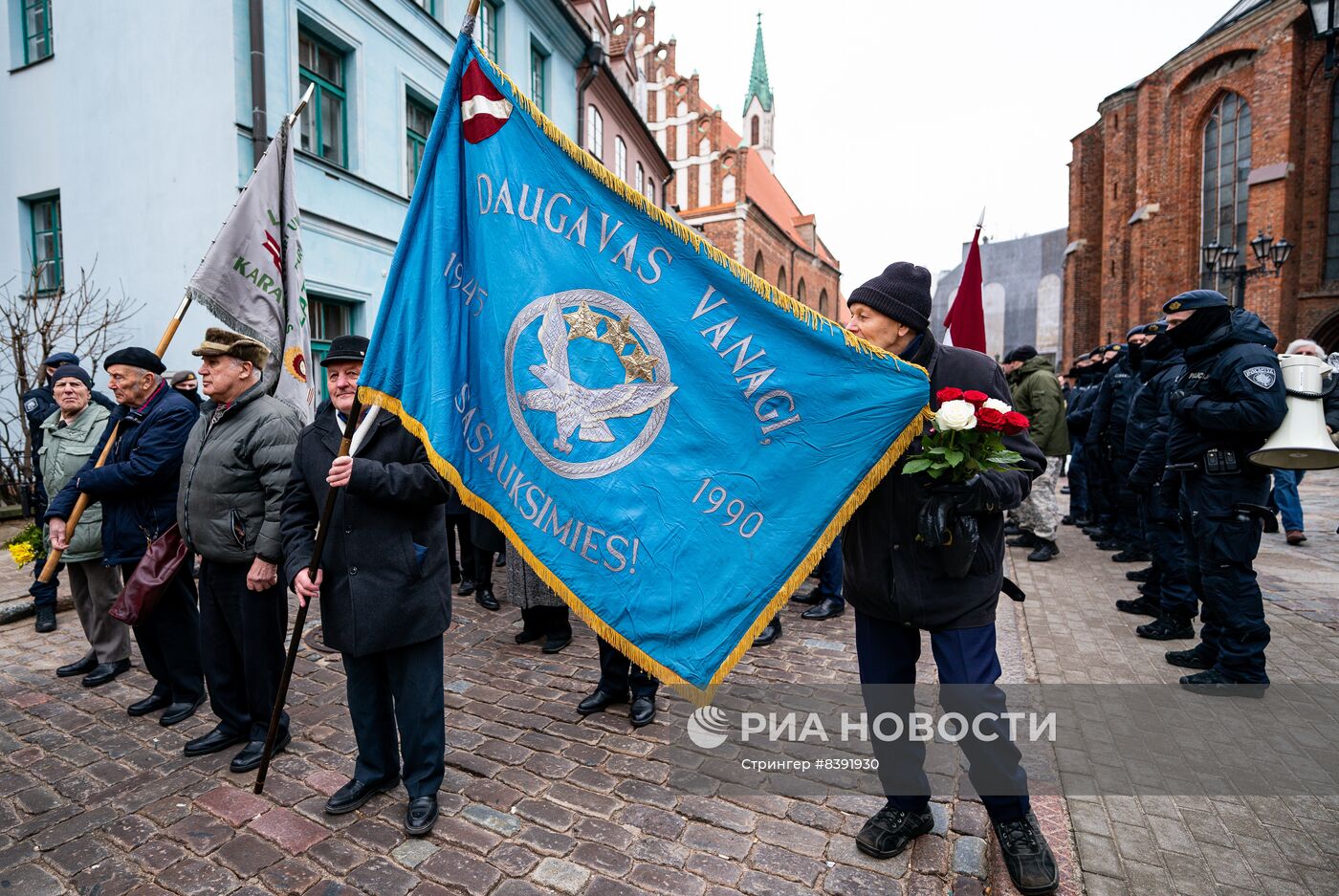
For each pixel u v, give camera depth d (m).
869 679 2.37
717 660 2.09
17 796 2.82
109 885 2.30
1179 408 3.56
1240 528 3.43
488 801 2.73
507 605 5.45
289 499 2.69
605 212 2.25
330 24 8.80
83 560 3.88
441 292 2.31
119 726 3.44
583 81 15.66
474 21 2.36
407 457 2.60
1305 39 24.25
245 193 3.85
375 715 2.72
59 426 4.34
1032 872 2.15
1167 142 27.75
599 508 2.22
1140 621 4.79
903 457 2.14
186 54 8.11
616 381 2.23
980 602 2.14
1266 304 24.84
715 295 2.18
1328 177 24.53
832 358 2.10
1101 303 31.30
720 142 33.62
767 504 2.12
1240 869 2.27
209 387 3.01
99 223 8.98
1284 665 3.87
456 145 2.37
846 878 2.26
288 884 2.29
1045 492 6.62
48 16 9.39
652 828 2.55
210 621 3.11
